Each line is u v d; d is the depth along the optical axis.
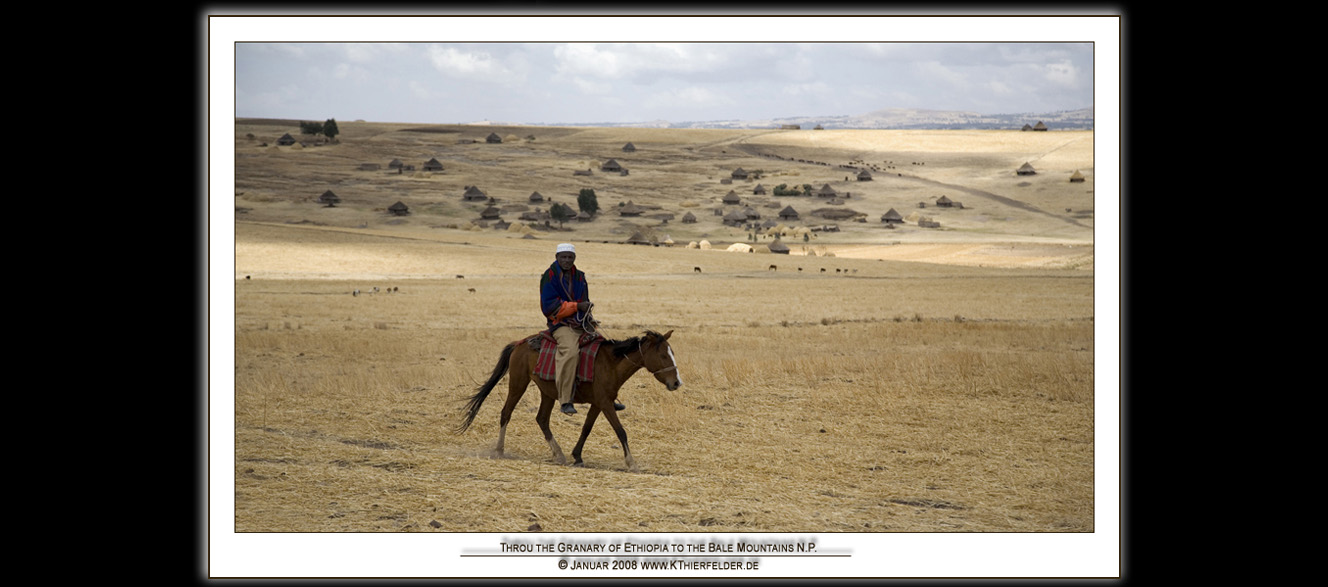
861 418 11.93
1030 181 160.75
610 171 179.50
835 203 148.25
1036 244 101.50
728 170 183.62
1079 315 36.00
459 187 155.50
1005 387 14.00
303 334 23.72
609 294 48.59
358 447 9.62
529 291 49.09
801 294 49.31
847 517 7.36
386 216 129.75
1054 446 10.33
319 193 144.50
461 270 65.12
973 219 131.88
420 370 15.45
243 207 130.50
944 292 50.94
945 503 8.00
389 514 7.11
